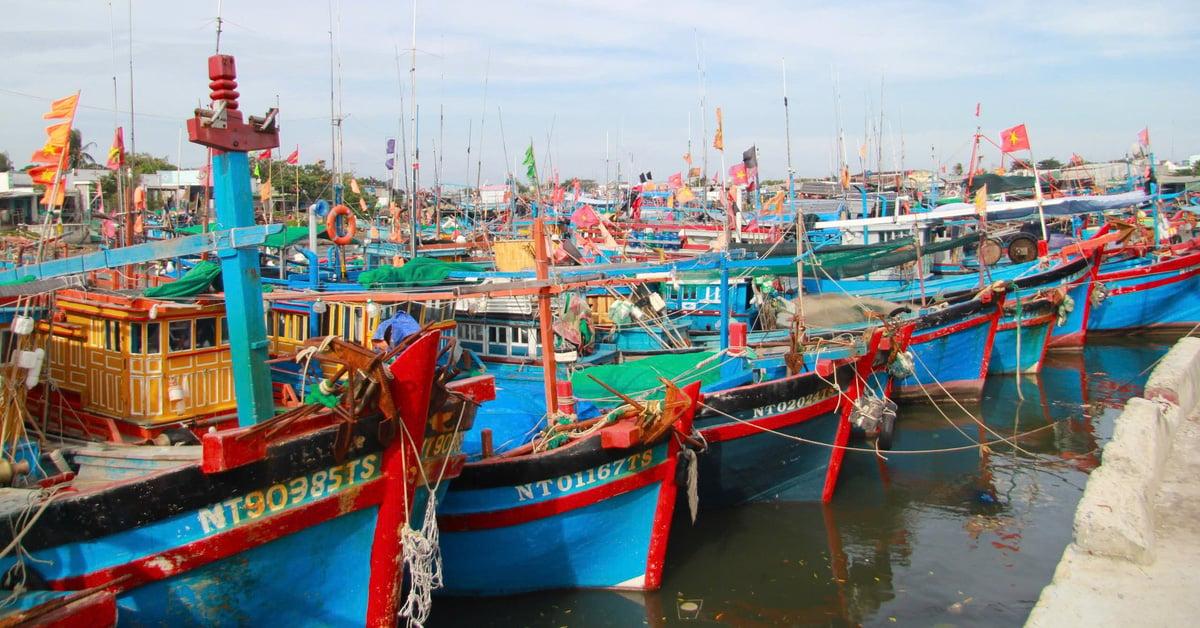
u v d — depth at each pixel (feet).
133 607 23.72
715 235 119.14
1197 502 22.84
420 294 42.01
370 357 24.99
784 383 44.01
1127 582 18.03
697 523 45.65
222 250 29.58
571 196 192.03
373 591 27.02
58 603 19.40
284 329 51.83
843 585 38.68
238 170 29.84
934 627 34.96
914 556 41.65
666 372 50.85
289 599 25.96
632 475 36.24
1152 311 97.30
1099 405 70.13
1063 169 169.89
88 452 32.53
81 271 31.35
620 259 87.86
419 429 26.84
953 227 111.24
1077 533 19.86
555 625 35.27
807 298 68.54
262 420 30.30
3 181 127.75
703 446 39.60
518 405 46.39
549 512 35.29
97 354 37.14
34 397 37.81
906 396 70.79
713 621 35.50
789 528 45.16
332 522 25.89
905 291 87.45
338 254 71.92
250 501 24.03
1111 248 97.60
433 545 28.71
